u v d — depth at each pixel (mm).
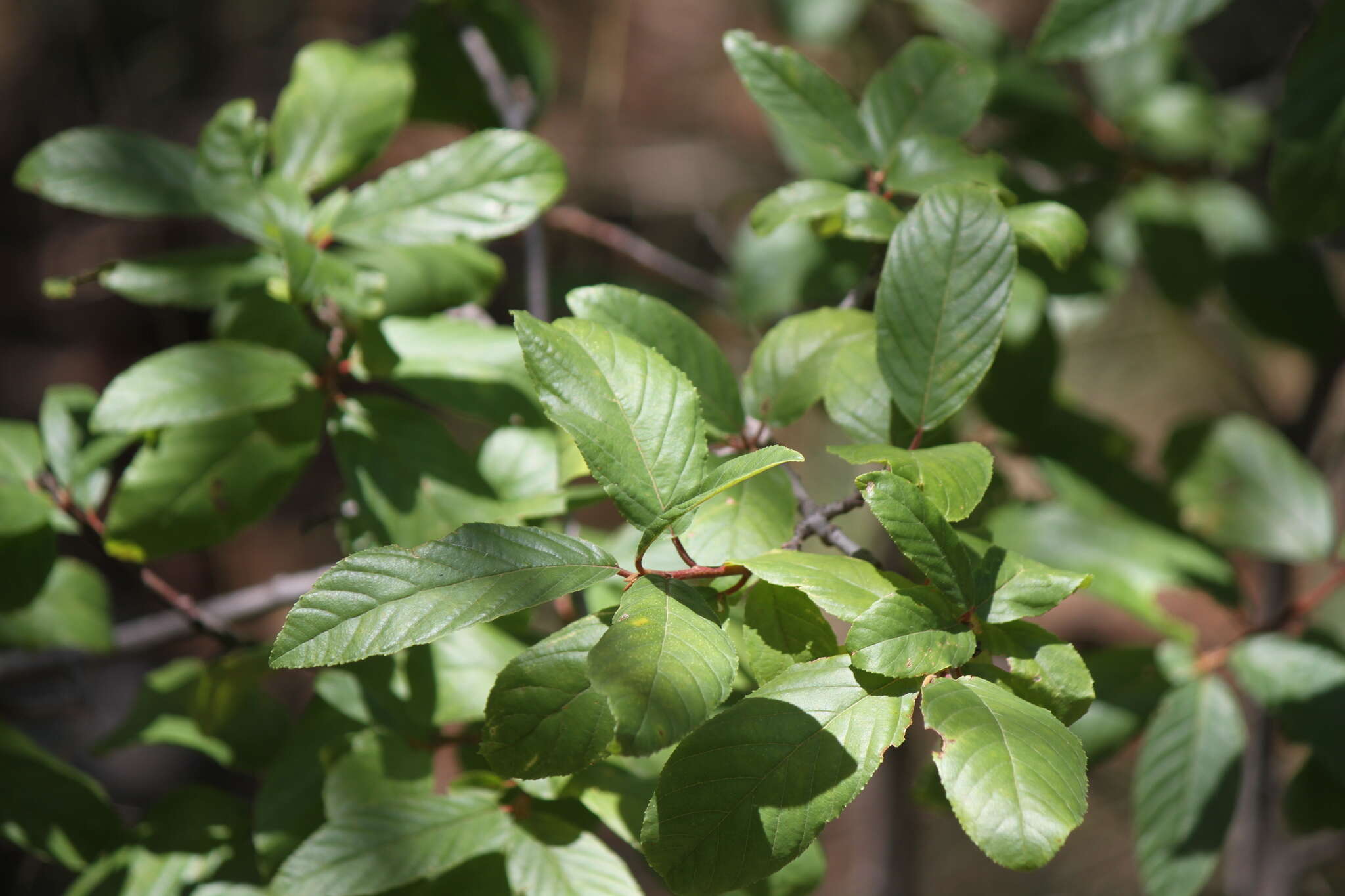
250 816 1120
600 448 982
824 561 988
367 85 1103
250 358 1067
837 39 1375
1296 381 2176
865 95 1076
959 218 1015
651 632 965
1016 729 965
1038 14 2008
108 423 1053
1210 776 1131
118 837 1116
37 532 1113
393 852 1036
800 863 1063
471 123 1280
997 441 1195
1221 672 1362
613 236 1466
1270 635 1142
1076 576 987
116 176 1083
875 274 1067
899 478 982
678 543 989
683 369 1036
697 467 984
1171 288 1326
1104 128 1344
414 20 1272
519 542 981
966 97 1074
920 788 1105
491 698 974
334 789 1061
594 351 989
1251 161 1354
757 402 1046
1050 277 1196
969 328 1013
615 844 2021
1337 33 1104
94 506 1127
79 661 1367
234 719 1144
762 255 1279
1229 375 2387
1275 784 1460
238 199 1069
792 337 1051
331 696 1084
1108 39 1122
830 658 985
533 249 1175
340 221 1066
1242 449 1181
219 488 1077
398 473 1073
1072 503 1174
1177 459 1187
